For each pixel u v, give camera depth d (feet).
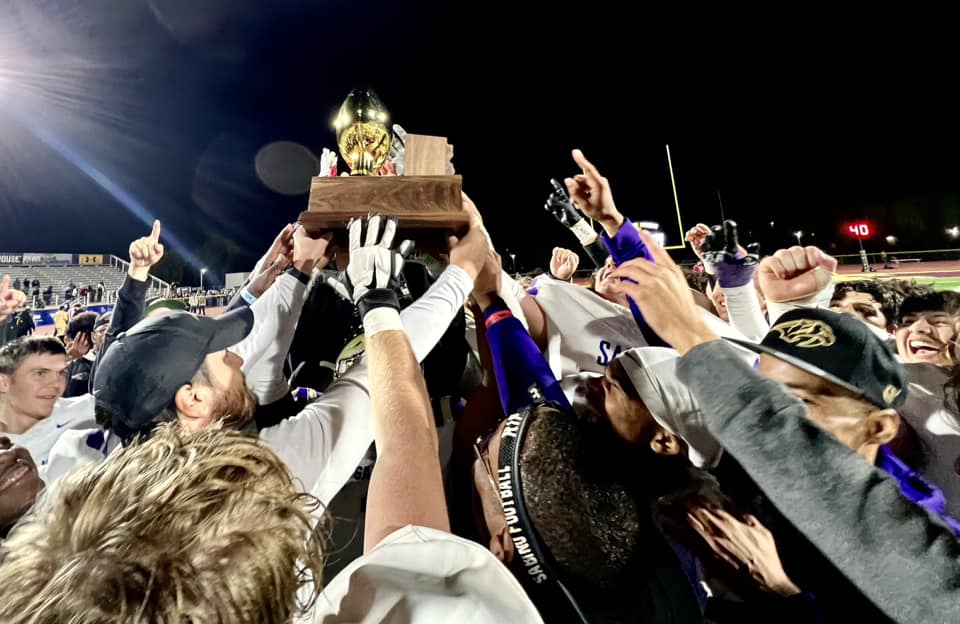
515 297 5.70
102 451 5.55
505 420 4.18
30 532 1.79
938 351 4.71
